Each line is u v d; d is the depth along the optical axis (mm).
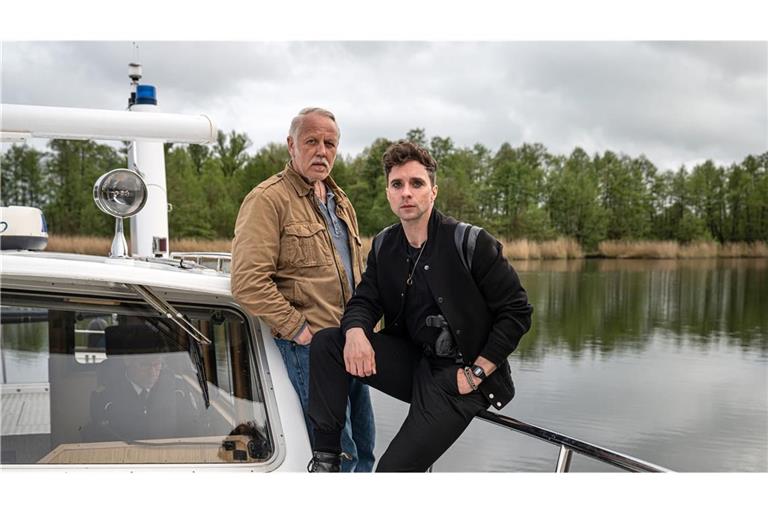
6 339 1389
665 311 19109
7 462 1393
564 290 22906
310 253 1802
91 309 1438
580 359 12719
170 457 1462
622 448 7598
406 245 1714
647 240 41031
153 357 1475
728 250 40031
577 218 41500
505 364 1688
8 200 35625
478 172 44219
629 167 42375
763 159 40594
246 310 1581
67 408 1421
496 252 1646
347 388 1649
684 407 9227
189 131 1716
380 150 40250
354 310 1712
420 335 1695
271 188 1798
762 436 7988
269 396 1568
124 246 1825
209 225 38500
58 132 1607
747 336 15609
